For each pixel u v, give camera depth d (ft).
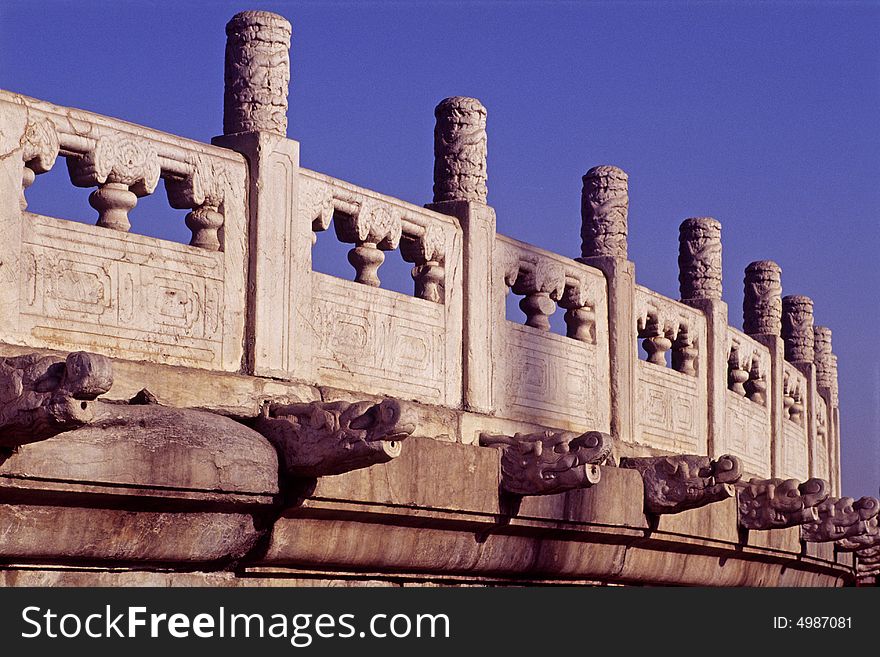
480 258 41.78
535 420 44.14
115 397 30.07
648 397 50.83
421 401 39.17
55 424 24.91
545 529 40.27
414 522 35.94
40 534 27.84
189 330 32.45
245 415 31.81
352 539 34.45
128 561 29.99
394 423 30.17
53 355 26.53
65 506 27.91
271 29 35.27
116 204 31.45
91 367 24.66
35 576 28.76
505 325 42.86
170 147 32.63
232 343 33.50
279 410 31.86
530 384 44.06
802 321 74.90
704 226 56.95
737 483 51.47
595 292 48.29
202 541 31.01
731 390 60.49
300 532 32.91
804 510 50.11
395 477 34.45
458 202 41.55
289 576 34.12
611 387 48.62
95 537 28.84
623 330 49.03
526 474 37.73
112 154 31.27
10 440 25.70
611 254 49.34
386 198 38.58
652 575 47.60
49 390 24.90
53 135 30.04
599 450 37.09
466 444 37.73
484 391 41.45
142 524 29.60
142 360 31.24
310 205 35.78
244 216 34.14
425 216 40.01
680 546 47.80
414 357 39.04
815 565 60.44
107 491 28.12
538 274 45.01
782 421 65.92
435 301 40.19
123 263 31.04
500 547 39.60
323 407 31.30
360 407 30.83
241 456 30.48
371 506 33.88
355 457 30.63
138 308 31.27
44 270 29.43
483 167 42.27
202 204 33.32
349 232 37.65
